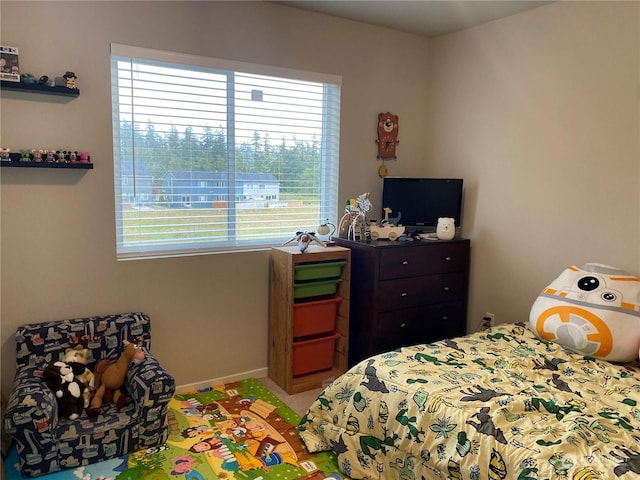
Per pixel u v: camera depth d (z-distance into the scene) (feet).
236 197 10.07
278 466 7.18
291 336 9.64
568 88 9.30
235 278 9.96
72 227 8.23
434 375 6.91
